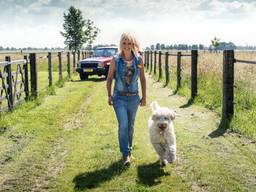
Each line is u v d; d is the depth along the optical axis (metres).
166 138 6.14
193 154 7.02
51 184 5.76
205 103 12.09
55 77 25.23
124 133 6.38
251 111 10.21
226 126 9.02
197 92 13.33
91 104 13.14
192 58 13.20
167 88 17.05
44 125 9.78
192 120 9.94
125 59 6.39
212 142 7.82
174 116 6.20
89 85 19.77
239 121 9.12
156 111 6.18
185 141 7.88
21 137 8.55
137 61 6.39
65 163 6.70
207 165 6.41
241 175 5.95
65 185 5.68
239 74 15.81
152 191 5.29
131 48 6.32
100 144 7.80
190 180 5.75
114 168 6.32
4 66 11.05
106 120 10.27
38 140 8.30
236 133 8.52
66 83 21.16
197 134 8.47
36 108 12.36
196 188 5.46
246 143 7.73
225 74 9.52
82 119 10.66
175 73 22.62
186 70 20.95
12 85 11.73
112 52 25.84
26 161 6.87
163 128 5.92
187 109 11.58
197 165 6.40
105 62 24.03
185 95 14.14
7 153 7.33
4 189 5.61
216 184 5.58
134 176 5.93
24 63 13.53
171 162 6.05
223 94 9.61
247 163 6.52
